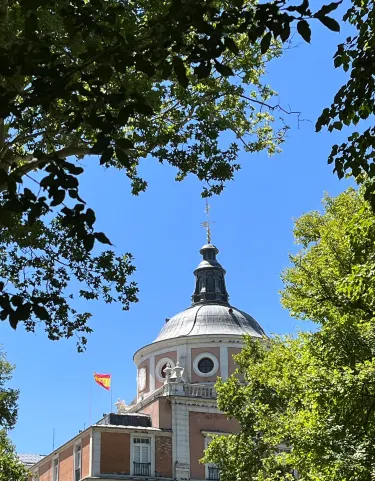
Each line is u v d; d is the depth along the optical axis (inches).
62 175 290.2
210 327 2294.5
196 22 310.7
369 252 660.7
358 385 640.4
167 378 2052.2
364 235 637.3
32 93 304.3
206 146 774.5
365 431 634.2
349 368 657.0
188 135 789.9
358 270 627.2
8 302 295.3
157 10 632.4
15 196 293.7
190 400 2009.1
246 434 1201.4
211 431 1987.0
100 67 316.5
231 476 1208.8
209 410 2018.9
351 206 867.4
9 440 1322.6
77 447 1975.9
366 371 639.8
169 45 325.7
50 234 773.3
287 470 1096.8
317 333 732.7
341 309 745.6
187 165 770.2
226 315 2346.2
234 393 1242.6
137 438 1915.6
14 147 762.2
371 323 700.0
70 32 325.7
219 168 772.0
